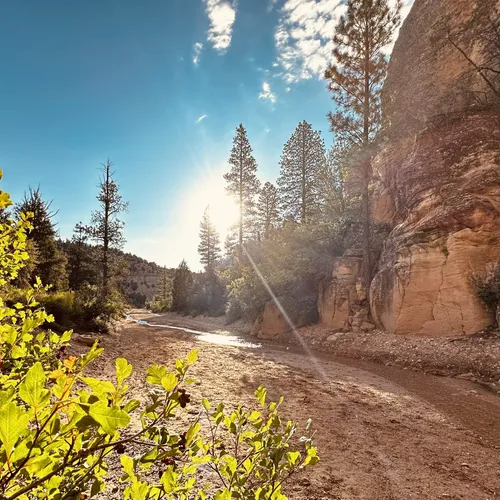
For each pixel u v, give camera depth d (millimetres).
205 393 6496
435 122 15719
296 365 10320
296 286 19406
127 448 3617
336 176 25359
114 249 25156
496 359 8945
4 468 634
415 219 14078
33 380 590
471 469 4016
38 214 23562
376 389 7684
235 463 1210
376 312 14086
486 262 11219
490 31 15383
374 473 3779
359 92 17016
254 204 39969
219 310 34125
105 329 15844
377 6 16359
